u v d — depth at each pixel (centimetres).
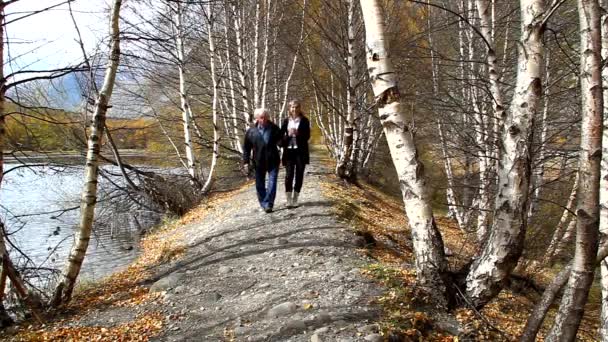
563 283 395
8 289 634
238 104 2197
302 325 473
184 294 612
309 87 2048
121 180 1535
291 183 981
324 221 881
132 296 640
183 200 1459
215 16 1623
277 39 1931
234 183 1848
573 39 920
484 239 535
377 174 2461
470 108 1182
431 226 509
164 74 1616
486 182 1134
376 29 486
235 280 638
